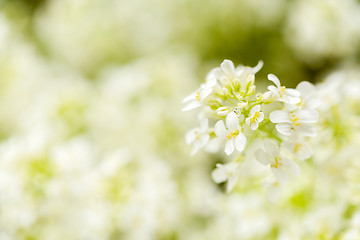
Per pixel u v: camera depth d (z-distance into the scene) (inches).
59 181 13.9
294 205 13.2
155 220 13.9
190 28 20.6
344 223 12.6
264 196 13.7
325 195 13.0
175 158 16.8
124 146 16.3
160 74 18.1
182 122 17.1
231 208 14.1
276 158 10.9
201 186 16.4
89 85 18.4
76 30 21.6
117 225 13.7
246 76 11.0
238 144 10.6
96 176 14.0
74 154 14.4
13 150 14.0
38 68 20.1
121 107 17.2
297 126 10.8
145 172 14.6
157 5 20.8
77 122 16.3
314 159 12.4
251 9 20.1
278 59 19.9
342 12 18.9
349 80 13.8
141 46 21.5
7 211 13.6
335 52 19.3
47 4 23.6
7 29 20.1
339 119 12.3
